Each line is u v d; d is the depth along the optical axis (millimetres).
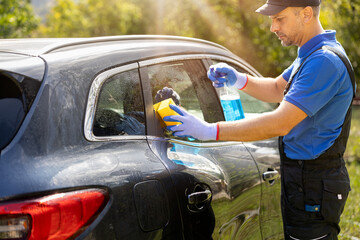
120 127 1793
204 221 1936
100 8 28453
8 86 1524
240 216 2225
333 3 10531
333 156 2049
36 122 1502
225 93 2352
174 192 1798
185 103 2213
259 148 2572
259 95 2420
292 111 1856
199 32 17391
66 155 1527
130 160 1700
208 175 2008
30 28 11383
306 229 2107
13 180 1369
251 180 2342
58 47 1808
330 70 1858
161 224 1719
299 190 2088
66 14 28812
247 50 15852
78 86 1672
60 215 1404
